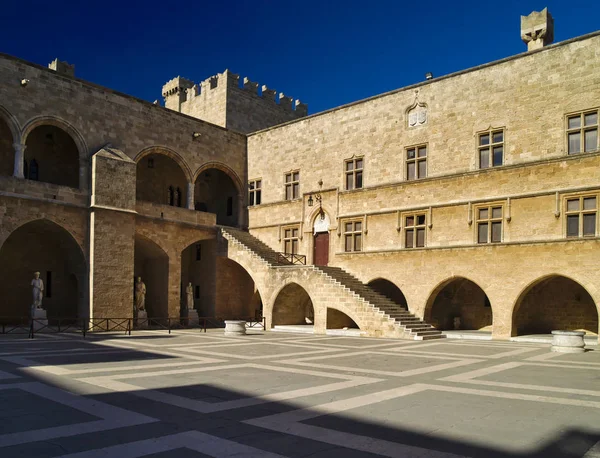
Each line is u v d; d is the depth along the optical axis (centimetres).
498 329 2941
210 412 1029
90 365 1647
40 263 3525
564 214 2795
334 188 3834
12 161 3491
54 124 3259
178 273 3812
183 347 2277
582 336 2253
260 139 4422
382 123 3619
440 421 977
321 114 3994
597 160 2705
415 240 3378
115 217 3375
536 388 1330
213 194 4728
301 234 4022
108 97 3547
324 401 1138
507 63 3081
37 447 791
